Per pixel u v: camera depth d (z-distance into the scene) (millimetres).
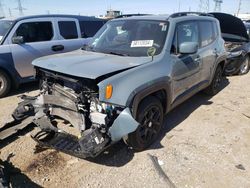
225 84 6656
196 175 2906
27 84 6375
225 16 7305
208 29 4887
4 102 5109
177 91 3809
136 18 4129
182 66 3781
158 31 3707
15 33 5504
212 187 2732
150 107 3201
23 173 2898
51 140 3143
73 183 2764
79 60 3127
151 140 3422
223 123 4238
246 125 4180
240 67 7539
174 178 2854
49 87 3326
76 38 6602
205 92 5555
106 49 3746
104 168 3004
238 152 3383
